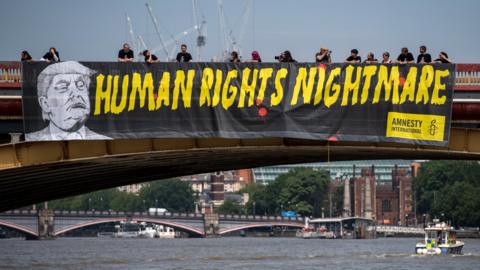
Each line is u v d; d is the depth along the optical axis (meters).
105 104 63.16
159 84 63.19
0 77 64.62
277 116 62.94
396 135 62.72
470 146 65.50
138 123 63.22
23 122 63.25
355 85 62.72
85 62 63.12
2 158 64.88
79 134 63.22
